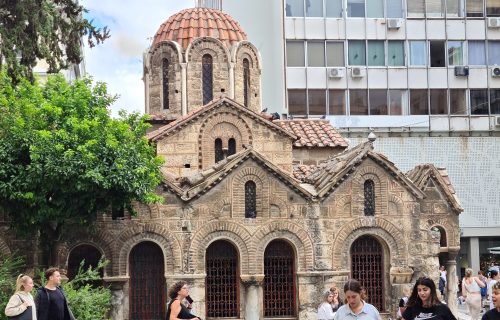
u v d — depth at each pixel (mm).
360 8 65438
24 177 33312
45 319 20500
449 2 66312
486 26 66500
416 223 40594
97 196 34469
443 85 65688
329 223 39844
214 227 39031
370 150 40344
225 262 39469
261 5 68375
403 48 65688
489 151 65250
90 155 33125
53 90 36500
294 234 39531
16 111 34500
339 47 65125
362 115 64750
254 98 47125
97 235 38250
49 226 35719
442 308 16359
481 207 64562
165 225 38781
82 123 33906
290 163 43781
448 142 65000
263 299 39438
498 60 66438
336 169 40250
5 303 28531
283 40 64500
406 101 65188
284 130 43750
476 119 65438
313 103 64438
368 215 40250
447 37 66062
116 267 38312
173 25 47625
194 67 45875
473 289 35281
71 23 37844
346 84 64750
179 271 38625
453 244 41812
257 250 39188
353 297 16484
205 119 43125
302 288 39375
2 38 34688
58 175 32969
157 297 38906
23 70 35531
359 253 40312
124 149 34562
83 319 30328
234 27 47688
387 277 40281
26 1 34781
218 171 39250
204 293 38656
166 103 46469
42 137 33188
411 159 64500
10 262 33125
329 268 39594
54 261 35938
